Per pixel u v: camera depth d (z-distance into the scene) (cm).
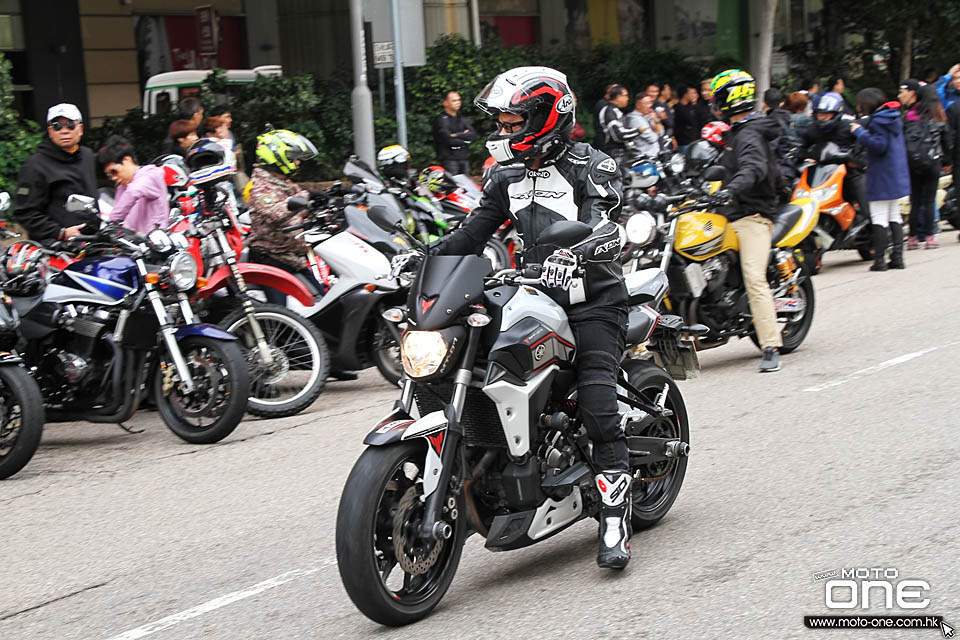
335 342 872
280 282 859
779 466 620
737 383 841
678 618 427
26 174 891
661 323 580
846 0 2616
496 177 496
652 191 1299
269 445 749
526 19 2589
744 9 2905
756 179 834
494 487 463
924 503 535
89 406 763
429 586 450
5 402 707
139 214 891
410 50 1553
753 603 435
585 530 550
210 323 872
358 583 418
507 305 456
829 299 1180
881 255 1334
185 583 509
